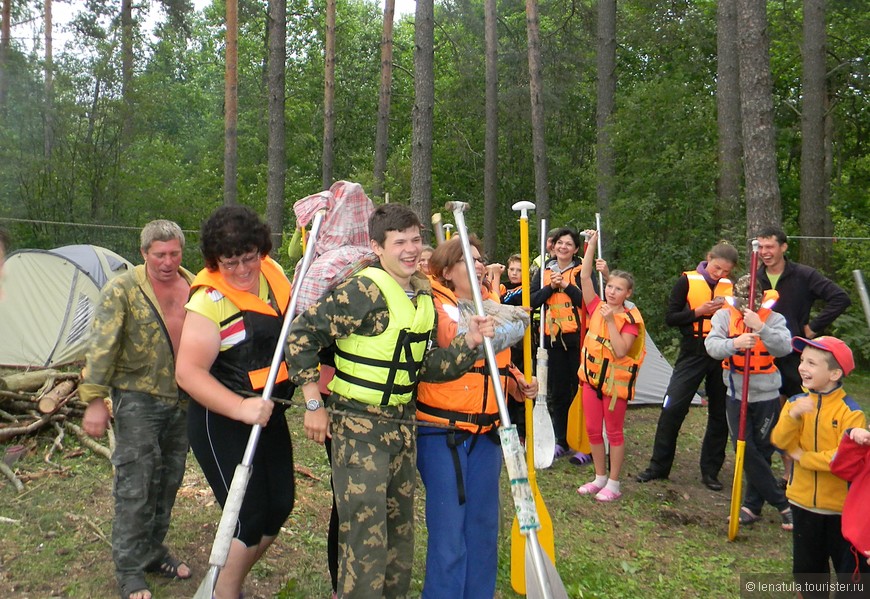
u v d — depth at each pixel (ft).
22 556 13.41
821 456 11.53
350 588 9.89
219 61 109.60
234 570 10.65
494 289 14.71
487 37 68.54
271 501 10.92
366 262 10.84
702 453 20.33
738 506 16.20
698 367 19.79
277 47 52.29
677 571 14.56
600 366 18.58
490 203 69.26
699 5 66.08
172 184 56.75
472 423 11.03
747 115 32.60
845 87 58.80
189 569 13.09
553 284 21.09
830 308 17.98
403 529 10.75
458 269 12.12
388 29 62.03
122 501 11.76
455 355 10.59
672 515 17.78
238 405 9.98
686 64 64.08
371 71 101.81
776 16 60.85
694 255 40.63
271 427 10.98
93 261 30.58
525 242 13.64
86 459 19.12
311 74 102.06
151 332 11.83
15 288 29.40
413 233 10.12
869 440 10.55
